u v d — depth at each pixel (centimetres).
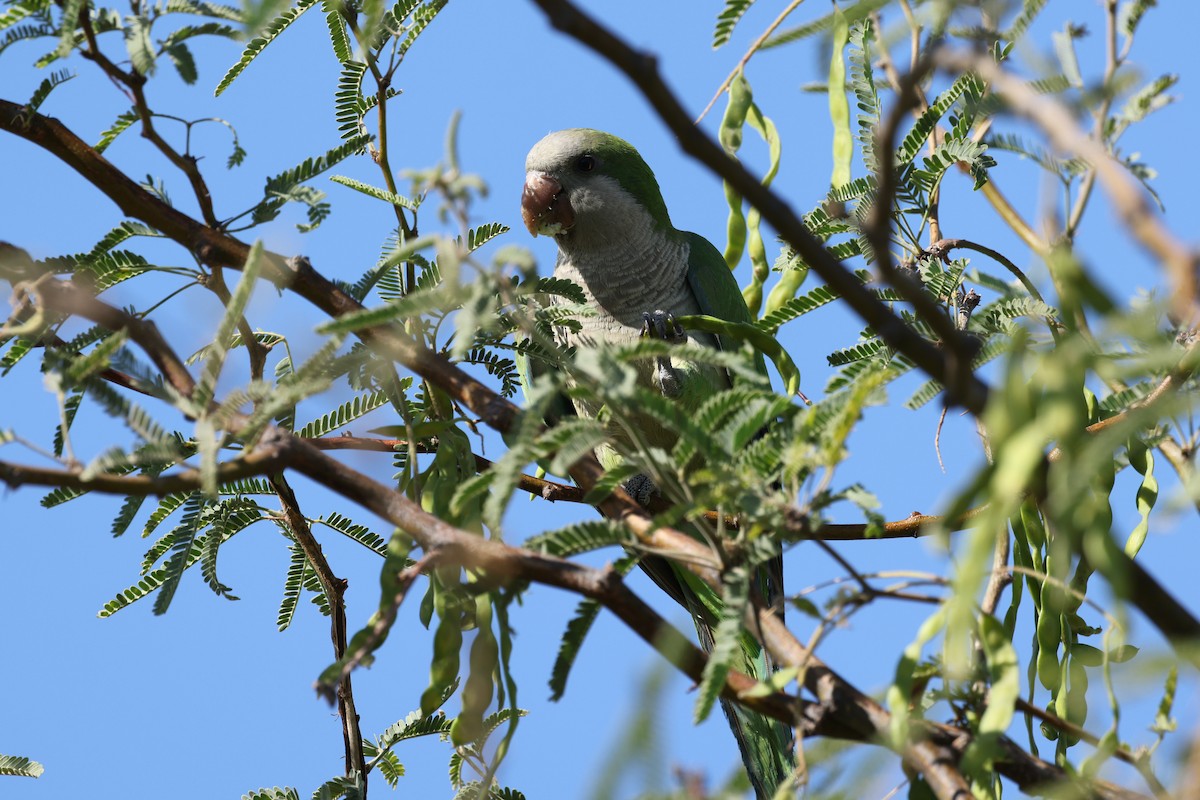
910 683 384
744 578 405
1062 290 363
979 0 389
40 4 495
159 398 430
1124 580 315
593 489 458
